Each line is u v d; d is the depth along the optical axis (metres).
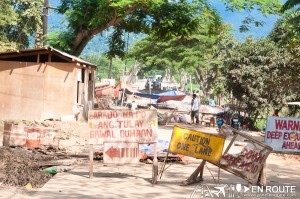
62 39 29.73
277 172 12.41
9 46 44.81
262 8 27.47
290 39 20.16
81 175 10.52
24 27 49.34
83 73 25.14
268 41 33.47
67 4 30.55
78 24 29.45
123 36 34.44
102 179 10.14
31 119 22.66
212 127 30.53
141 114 10.21
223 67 58.19
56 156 13.19
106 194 8.61
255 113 34.66
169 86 103.00
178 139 10.06
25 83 22.84
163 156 12.95
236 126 30.09
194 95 33.19
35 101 22.81
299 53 27.31
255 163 9.76
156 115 10.20
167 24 28.56
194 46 52.12
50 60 22.73
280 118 17.84
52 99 22.77
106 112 10.23
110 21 29.28
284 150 17.81
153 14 29.27
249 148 9.84
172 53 52.41
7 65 22.84
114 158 10.18
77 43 30.33
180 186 9.69
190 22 29.39
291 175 11.96
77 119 23.16
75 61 22.66
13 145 13.98
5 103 22.89
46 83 22.77
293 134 17.83
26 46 51.16
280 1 27.62
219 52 59.22
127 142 10.20
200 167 9.98
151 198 8.42
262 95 33.28
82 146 15.76
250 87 32.78
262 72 32.31
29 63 22.78
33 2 49.50
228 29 33.97
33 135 14.11
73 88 22.67
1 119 21.42
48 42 30.11
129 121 10.22
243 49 33.69
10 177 9.41
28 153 12.70
